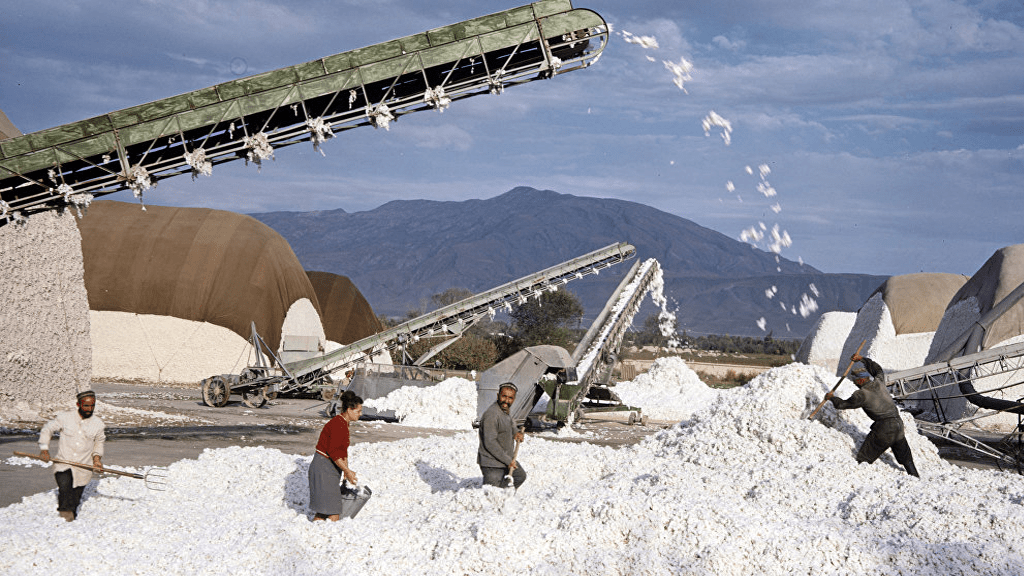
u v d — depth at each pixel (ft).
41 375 66.64
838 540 23.09
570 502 28.12
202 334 123.85
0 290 61.36
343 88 44.93
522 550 22.81
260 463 37.06
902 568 21.81
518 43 44.42
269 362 125.70
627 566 21.83
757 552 22.67
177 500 30.63
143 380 122.52
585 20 44.16
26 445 45.06
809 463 35.01
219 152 46.19
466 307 91.71
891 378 62.54
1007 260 101.86
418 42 44.78
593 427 80.43
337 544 23.65
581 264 91.97
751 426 39.34
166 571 21.17
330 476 26.35
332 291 150.82
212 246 126.41
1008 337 95.86
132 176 45.55
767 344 393.50
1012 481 30.68
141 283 123.44
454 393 79.87
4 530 23.25
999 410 57.47
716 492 32.01
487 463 28.19
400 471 37.19
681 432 42.70
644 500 25.09
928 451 38.45
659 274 112.47
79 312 73.82
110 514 27.40
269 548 23.03
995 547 22.79
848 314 163.43
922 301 135.54
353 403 26.71
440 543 23.36
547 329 214.07
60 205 48.08
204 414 73.72
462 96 46.06
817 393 41.16
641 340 376.48
